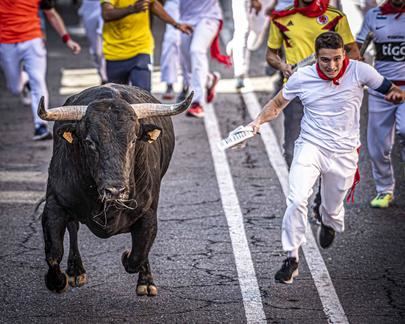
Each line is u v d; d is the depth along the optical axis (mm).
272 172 23062
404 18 19000
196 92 28141
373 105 19672
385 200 20250
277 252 17547
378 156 20031
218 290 15703
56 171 14430
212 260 17125
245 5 32188
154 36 44969
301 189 15359
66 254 17688
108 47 22766
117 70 22828
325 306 14977
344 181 15898
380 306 14984
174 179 22438
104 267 16906
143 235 14664
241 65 32344
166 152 16156
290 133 19625
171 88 30328
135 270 14812
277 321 14383
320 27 18000
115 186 12867
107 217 14023
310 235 18500
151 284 15336
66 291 15742
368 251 17609
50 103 30453
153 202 14719
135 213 14375
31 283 16141
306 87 15562
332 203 16234
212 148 25250
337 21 18000
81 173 13828
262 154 24703
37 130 26672
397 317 14555
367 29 19406
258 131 15883
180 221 19359
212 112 29156
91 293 15688
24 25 26094
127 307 15047
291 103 19344
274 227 18984
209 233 18609
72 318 14625
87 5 31047
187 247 17828
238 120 28156
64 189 14250
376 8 19297
